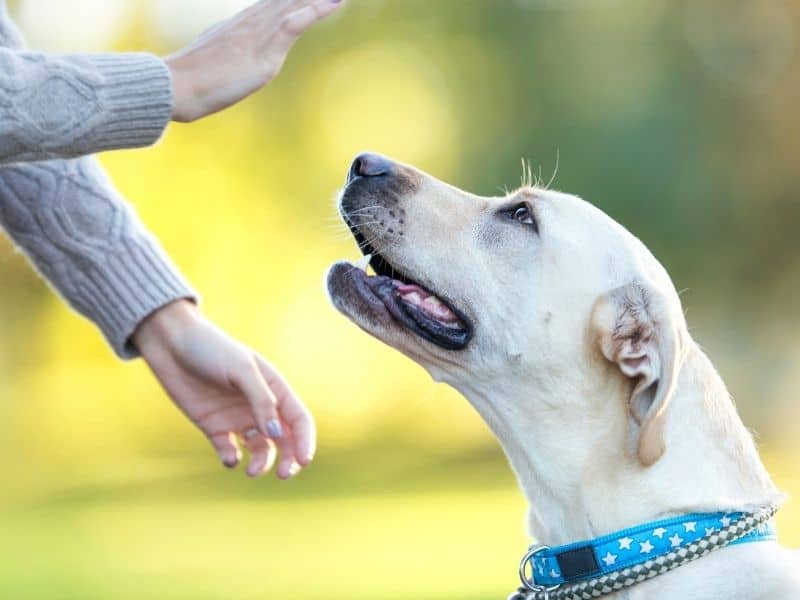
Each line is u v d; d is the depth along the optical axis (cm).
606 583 396
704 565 394
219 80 363
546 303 432
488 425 455
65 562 1131
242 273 2330
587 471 418
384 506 1574
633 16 2012
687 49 1997
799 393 2034
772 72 2008
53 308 2603
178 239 2278
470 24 2114
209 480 1986
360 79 2225
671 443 405
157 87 355
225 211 2305
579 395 424
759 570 394
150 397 2578
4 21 414
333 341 2416
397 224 455
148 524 1459
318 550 1172
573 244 436
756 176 1967
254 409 429
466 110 2025
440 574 980
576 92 1953
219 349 435
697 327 2008
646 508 403
